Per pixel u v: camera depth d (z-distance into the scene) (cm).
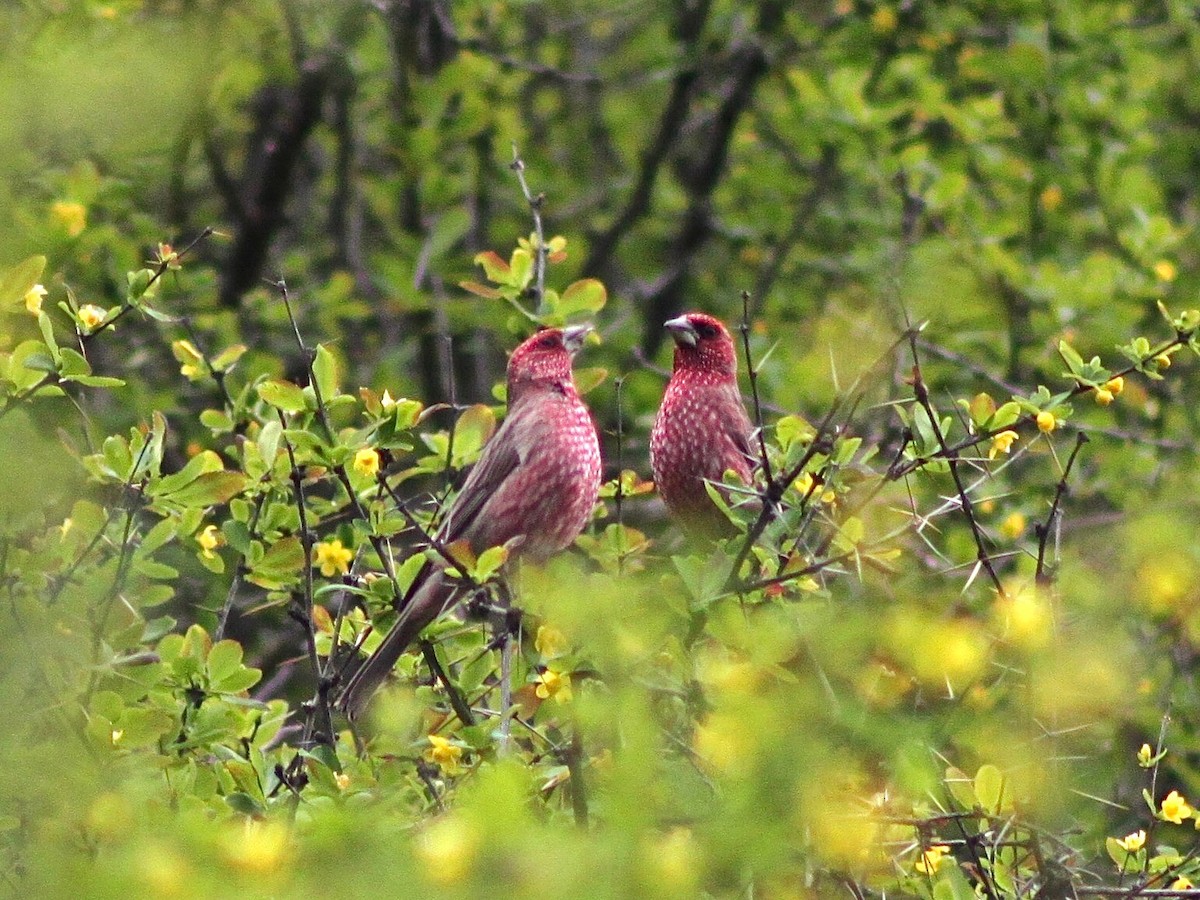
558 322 1236
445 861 593
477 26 2358
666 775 647
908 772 681
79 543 954
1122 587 772
